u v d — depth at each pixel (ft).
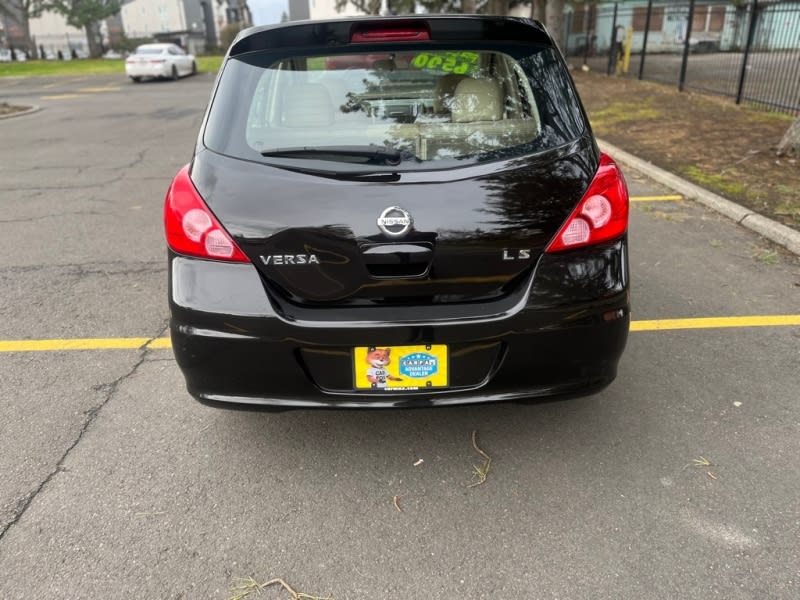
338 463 9.31
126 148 34.78
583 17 89.40
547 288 7.94
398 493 8.69
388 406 8.13
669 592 7.03
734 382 11.02
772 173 23.59
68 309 14.57
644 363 11.69
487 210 7.73
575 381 8.41
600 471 9.00
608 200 8.19
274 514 8.36
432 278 7.80
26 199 24.14
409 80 8.74
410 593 7.14
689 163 25.66
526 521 8.13
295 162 7.93
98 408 10.75
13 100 63.87
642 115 37.60
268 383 8.14
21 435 10.03
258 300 7.81
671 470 8.96
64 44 228.63
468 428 10.03
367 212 7.62
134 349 12.73
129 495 8.72
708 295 14.42
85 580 7.37
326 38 8.64
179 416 10.50
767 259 16.38
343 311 7.88
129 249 18.44
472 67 8.76
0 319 14.11
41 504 8.55
